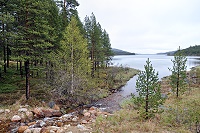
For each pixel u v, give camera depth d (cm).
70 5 2352
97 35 3009
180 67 1634
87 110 1445
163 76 4075
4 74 2264
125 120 1010
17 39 1348
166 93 2031
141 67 6212
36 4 1361
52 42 2011
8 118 1119
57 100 1586
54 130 863
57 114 1310
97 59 3180
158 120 959
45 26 1440
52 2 2053
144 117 999
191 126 812
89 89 1911
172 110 1071
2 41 1368
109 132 799
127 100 1794
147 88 1014
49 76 1803
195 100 1347
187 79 2558
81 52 1794
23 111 1219
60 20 2177
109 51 4259
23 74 2431
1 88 1738
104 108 1548
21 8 1326
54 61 1723
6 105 1310
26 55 1380
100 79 2772
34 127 979
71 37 1720
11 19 1184
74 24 1786
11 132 922
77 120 1151
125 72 4312
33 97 1520
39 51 1466
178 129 789
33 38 1406
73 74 1717
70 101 1647
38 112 1233
